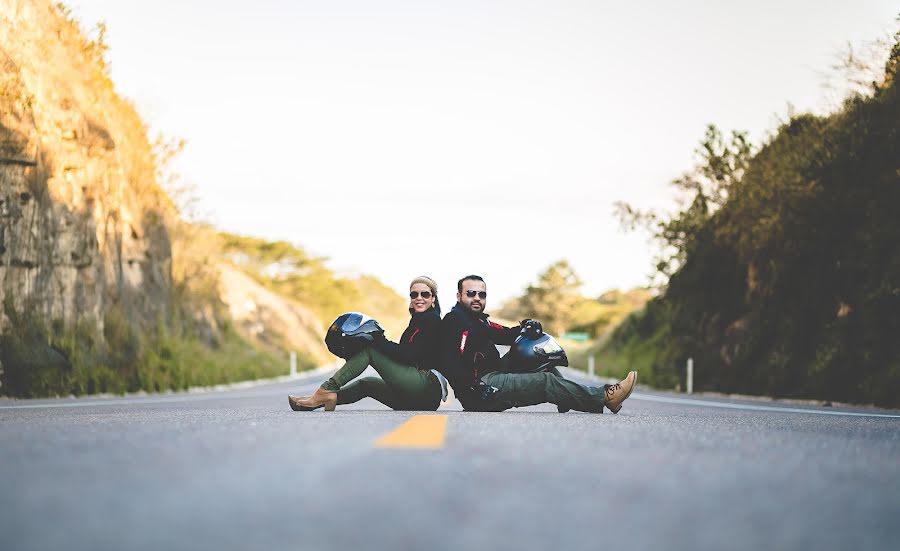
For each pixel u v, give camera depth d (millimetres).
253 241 90188
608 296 163625
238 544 2094
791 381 18766
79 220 20141
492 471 3432
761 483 3264
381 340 8125
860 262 17438
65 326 19234
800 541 2264
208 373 25422
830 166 18469
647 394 21562
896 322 15797
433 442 4426
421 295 8258
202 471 3283
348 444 4262
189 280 30812
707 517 2564
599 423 6168
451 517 2504
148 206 26094
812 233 18969
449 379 8086
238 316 54250
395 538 2203
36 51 20562
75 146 20578
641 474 3432
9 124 18234
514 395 8070
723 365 23844
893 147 17141
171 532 2225
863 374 16109
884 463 4043
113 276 21969
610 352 51844
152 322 24859
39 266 18656
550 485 3119
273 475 3195
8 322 17531
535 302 136000
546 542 2203
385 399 8289
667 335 31422
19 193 18344
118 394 19297
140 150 25906
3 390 16812
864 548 2223
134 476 3160
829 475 3551
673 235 27375
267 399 15781
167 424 5836
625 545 2180
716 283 26125
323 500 2715
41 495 2750
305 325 65812
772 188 20672
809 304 19062
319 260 92375
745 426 6465
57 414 8477
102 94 23703
